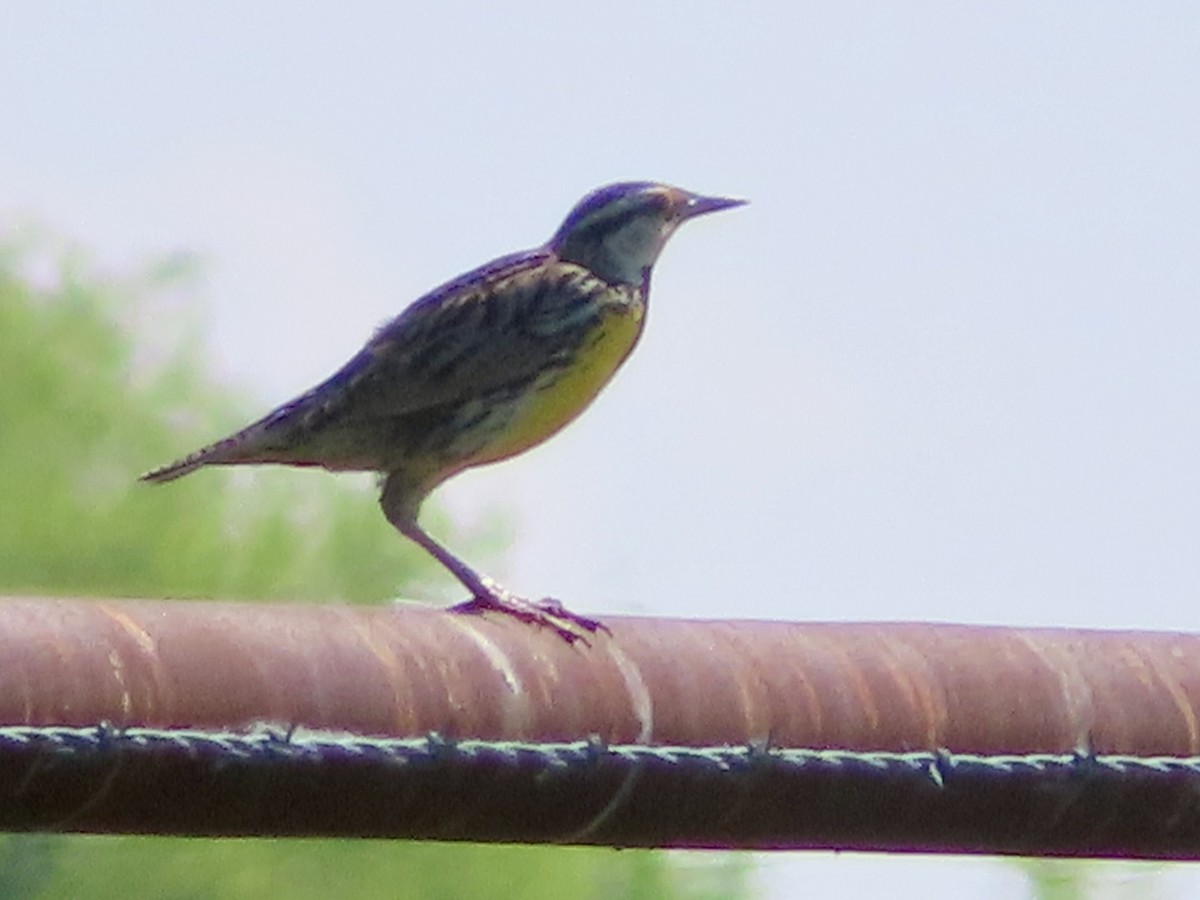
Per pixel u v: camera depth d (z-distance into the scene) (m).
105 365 41.03
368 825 9.45
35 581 39.81
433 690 9.45
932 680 9.94
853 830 9.91
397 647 9.49
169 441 40.72
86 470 40.50
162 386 41.16
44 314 40.97
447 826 9.56
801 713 9.78
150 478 15.25
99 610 9.21
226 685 9.18
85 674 9.03
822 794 9.80
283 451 15.30
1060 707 9.97
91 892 37.19
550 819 9.62
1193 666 10.17
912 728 9.86
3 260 41.06
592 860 37.12
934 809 9.89
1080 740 9.95
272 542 39.91
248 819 9.27
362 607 9.77
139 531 39.97
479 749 9.45
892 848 10.00
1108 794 9.98
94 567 39.84
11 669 8.97
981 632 10.16
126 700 9.05
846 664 9.90
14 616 9.09
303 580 39.91
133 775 9.05
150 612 9.27
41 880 37.06
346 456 15.34
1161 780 9.99
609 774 9.60
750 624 10.03
